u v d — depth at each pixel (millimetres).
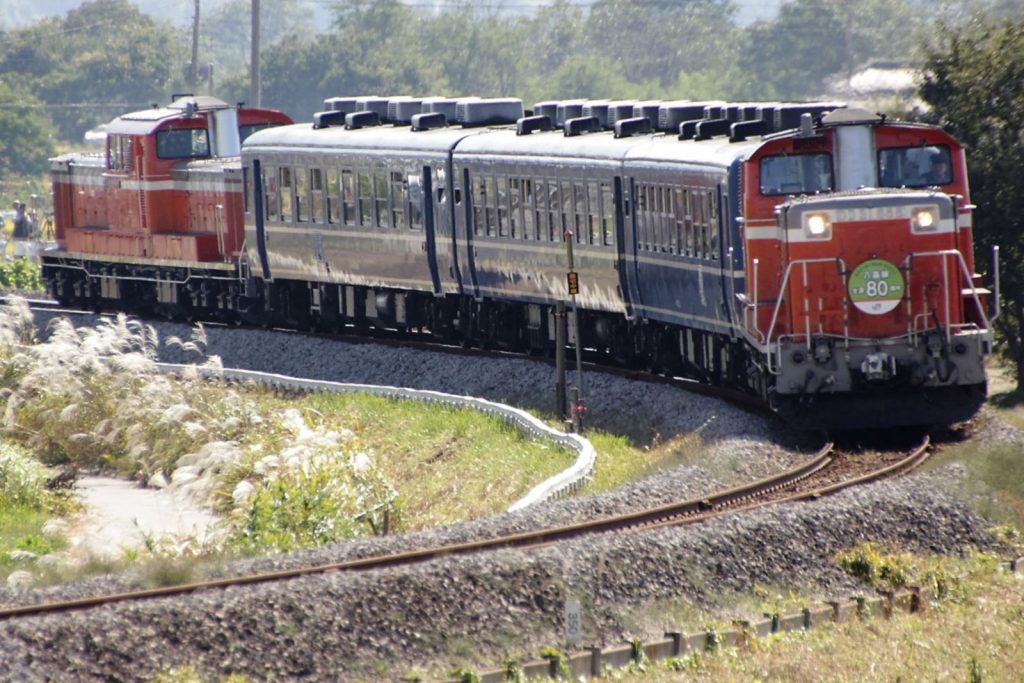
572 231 115188
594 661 57406
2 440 113375
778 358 88375
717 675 57219
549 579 61406
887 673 58500
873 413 89312
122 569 68750
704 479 79812
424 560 64125
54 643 53656
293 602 57188
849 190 91125
